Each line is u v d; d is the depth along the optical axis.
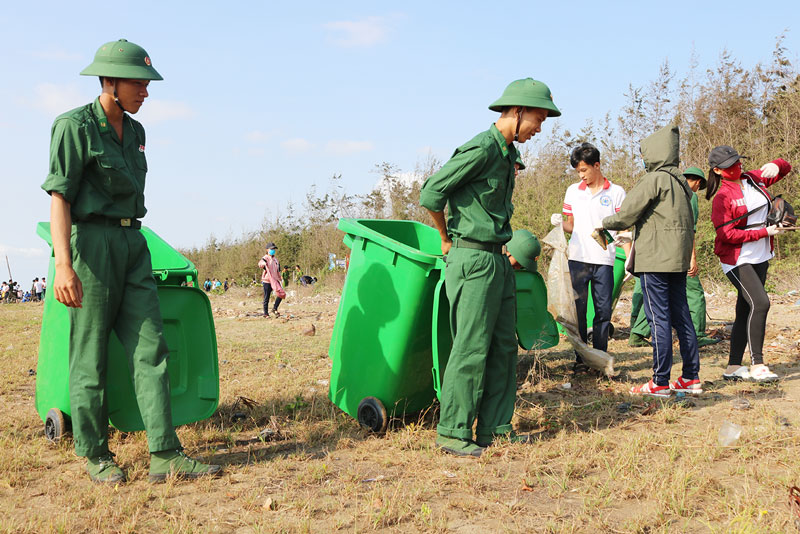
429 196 3.76
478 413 3.96
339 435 4.23
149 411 3.40
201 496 3.16
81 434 3.40
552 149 21.19
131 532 2.72
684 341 4.99
